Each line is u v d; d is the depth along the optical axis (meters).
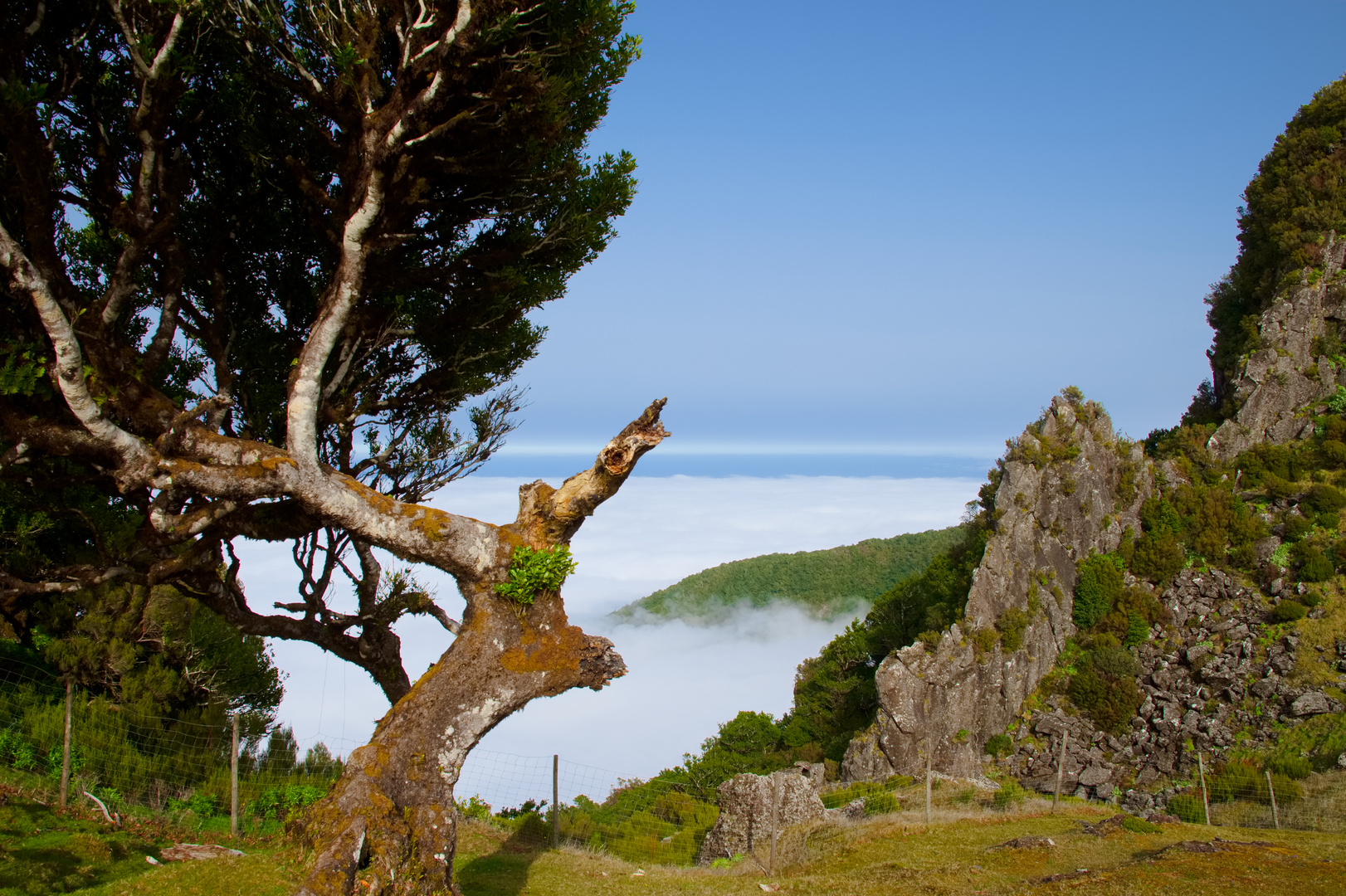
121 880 9.70
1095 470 47.41
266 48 12.00
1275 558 43.72
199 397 13.76
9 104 9.21
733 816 17.91
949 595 47.16
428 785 9.75
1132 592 44.62
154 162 11.01
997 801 20.27
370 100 11.21
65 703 14.10
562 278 15.32
